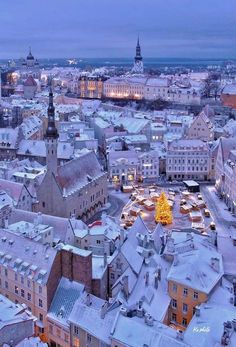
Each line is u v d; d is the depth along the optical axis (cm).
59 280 11106
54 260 10881
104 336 9112
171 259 11481
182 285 10375
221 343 8188
